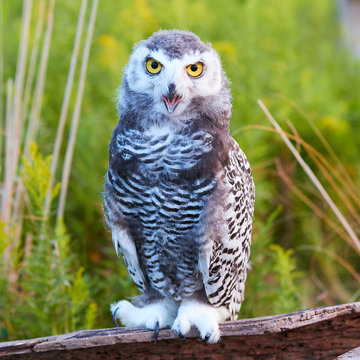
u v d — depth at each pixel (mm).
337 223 11203
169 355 6551
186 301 7070
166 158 6328
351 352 6164
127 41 13172
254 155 10477
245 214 6836
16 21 14680
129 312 6938
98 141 11164
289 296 8625
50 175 8078
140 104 6418
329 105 12766
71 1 14273
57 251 8203
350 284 11070
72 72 9547
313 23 18625
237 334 6133
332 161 11609
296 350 6293
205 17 15047
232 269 6895
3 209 9117
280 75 12734
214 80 6414
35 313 7789
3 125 11570
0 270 8180
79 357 6344
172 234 6656
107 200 6762
